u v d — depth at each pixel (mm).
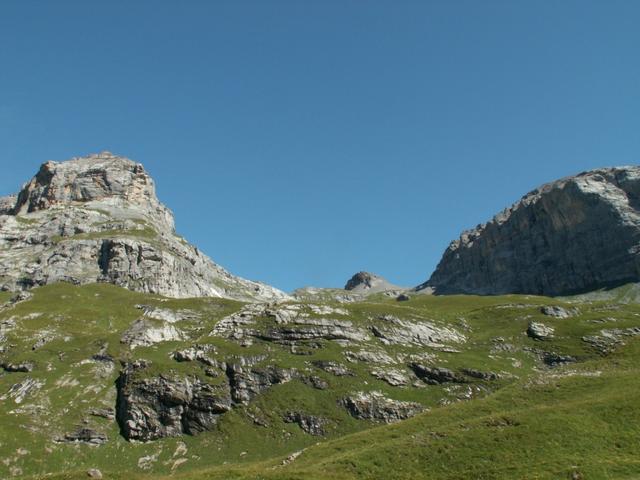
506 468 61281
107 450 109562
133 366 129125
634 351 113875
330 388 121750
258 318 150375
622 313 163375
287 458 80500
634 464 59156
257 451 105812
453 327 158250
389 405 116312
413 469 64562
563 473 57844
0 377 135625
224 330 147000
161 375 122062
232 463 102062
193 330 161000
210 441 110125
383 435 81062
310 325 144250
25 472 100250
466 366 130000
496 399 90500
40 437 110188
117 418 119312
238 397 120000
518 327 156625
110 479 64938
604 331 145625
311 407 116312
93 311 183000
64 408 121250
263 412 116375
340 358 132250
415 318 156125
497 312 172750
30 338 155625
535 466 60625
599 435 67312
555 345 143375
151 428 114062
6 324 165625
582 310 171000
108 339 149000
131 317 181375
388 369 129375
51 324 168250
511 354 141875
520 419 72500
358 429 110562
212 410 116375
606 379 91062
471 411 86000
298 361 130375
